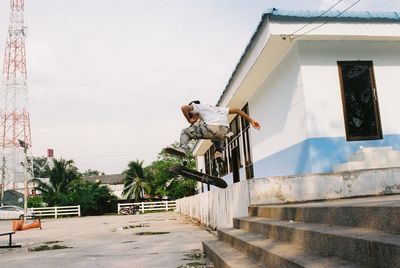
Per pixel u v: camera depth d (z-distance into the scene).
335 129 8.16
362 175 6.79
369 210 3.12
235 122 15.29
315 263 2.99
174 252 6.91
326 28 8.07
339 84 8.34
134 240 9.46
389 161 7.51
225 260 4.49
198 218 14.85
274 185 6.78
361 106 8.38
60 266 6.11
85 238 10.95
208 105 5.33
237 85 11.56
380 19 8.26
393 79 8.65
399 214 2.71
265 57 9.21
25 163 28.30
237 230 6.25
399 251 2.29
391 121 8.48
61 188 41.41
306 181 6.78
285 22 8.00
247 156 13.60
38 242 10.48
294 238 3.99
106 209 42.28
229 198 8.23
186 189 45.09
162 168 45.50
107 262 6.21
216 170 5.57
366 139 8.26
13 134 46.09
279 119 9.77
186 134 5.27
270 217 5.71
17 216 32.94
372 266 2.61
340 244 3.05
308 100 8.18
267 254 3.86
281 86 9.50
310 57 8.34
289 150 9.16
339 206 3.63
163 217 22.45
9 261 7.07
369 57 8.60
